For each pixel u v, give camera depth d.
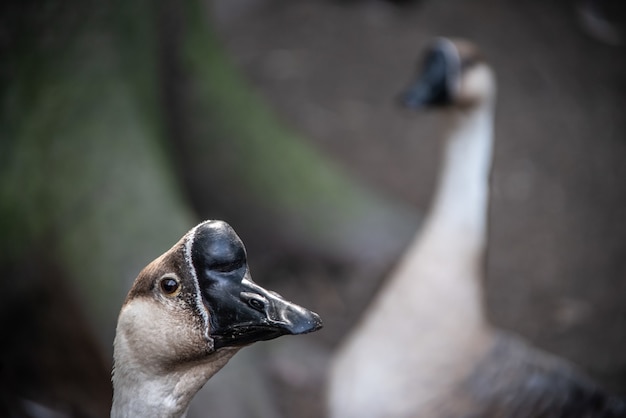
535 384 5.69
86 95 6.86
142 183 6.67
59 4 6.95
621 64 12.27
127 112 6.96
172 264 2.75
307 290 8.69
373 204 9.16
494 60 12.20
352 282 8.76
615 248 9.17
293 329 2.59
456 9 13.48
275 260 8.91
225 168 8.77
